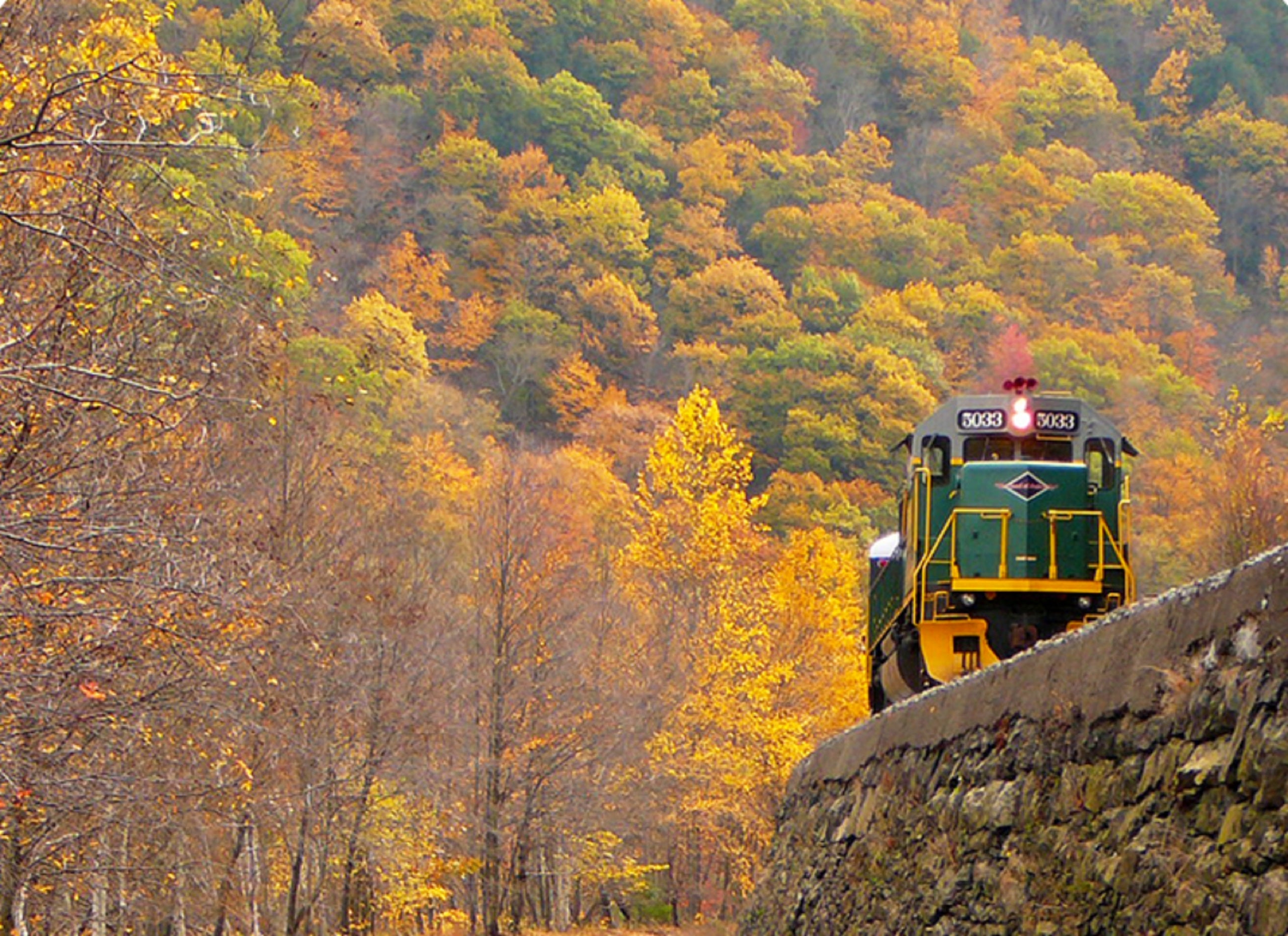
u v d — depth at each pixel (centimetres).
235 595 2000
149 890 2878
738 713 4884
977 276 17375
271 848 4006
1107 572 2305
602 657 5134
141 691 2028
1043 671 1106
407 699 3694
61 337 1730
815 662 5384
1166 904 851
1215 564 4044
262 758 2947
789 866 2275
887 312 15738
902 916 1405
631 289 16712
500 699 4400
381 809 3950
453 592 5166
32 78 1576
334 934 3850
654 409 14362
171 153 1553
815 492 12838
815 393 14275
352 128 16575
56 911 2525
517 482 4791
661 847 6141
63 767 2008
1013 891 1094
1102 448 2408
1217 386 15275
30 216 1430
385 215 16288
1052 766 1064
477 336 15150
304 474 3547
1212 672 842
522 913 5200
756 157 19938
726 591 5166
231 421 2088
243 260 1730
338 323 11350
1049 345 14462
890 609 2833
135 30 1688
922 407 14162
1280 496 3944
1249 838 777
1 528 1552
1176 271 17762
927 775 1411
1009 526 2300
